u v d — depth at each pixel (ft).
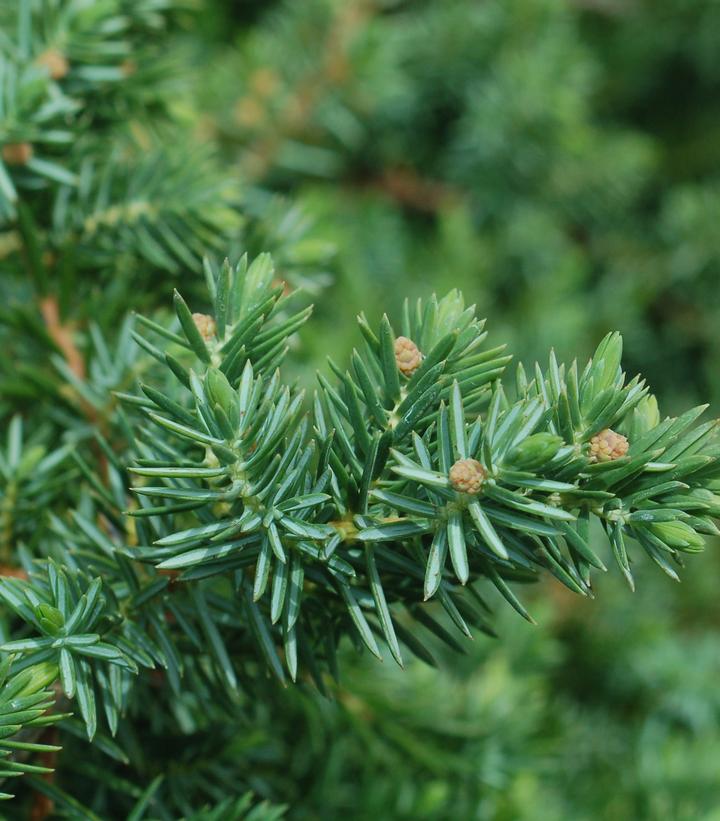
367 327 0.88
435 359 0.86
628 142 2.07
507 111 1.97
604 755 1.62
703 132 2.35
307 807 1.11
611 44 2.34
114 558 0.94
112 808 1.02
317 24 1.79
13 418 1.07
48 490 1.02
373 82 1.83
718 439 0.89
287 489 0.87
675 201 2.15
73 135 1.05
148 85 1.18
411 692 1.19
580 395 0.88
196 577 0.89
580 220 2.17
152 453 0.94
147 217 1.10
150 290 1.12
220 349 0.89
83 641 0.88
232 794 1.06
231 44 2.07
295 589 0.87
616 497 0.87
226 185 1.11
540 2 1.96
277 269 1.14
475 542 0.86
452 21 1.96
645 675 1.66
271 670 0.97
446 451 0.86
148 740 1.03
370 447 0.87
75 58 1.08
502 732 1.23
